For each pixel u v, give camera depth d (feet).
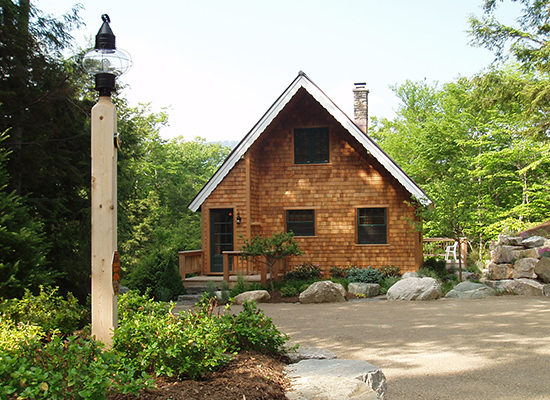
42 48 47.09
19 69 42.29
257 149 67.82
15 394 13.08
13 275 26.32
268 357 21.13
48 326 22.75
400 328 34.91
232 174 65.57
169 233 112.47
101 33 18.40
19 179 45.03
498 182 98.89
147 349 16.63
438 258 80.38
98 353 14.92
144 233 101.24
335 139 66.33
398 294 50.34
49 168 46.68
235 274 63.21
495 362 25.30
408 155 130.00
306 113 67.10
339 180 66.03
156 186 145.69
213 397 15.01
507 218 92.38
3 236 27.25
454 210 58.34
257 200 67.41
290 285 57.77
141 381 13.94
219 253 66.44
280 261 64.13
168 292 60.39
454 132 103.76
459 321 36.65
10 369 13.21
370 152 61.87
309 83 62.54
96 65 18.22
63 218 51.62
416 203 61.67
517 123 89.30
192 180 173.78
